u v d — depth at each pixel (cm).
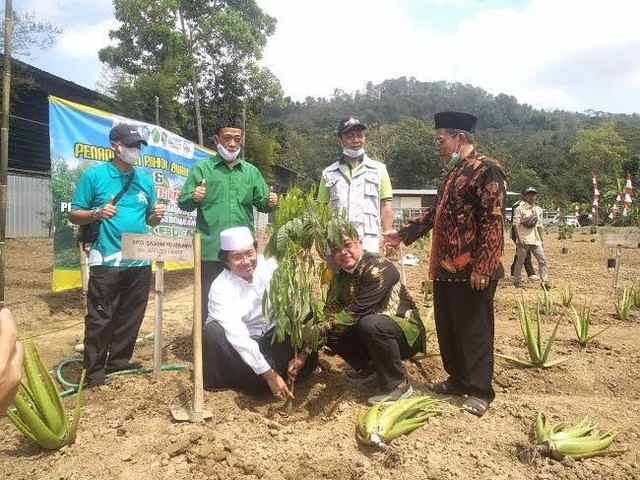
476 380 411
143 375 448
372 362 460
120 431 351
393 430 353
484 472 327
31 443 345
